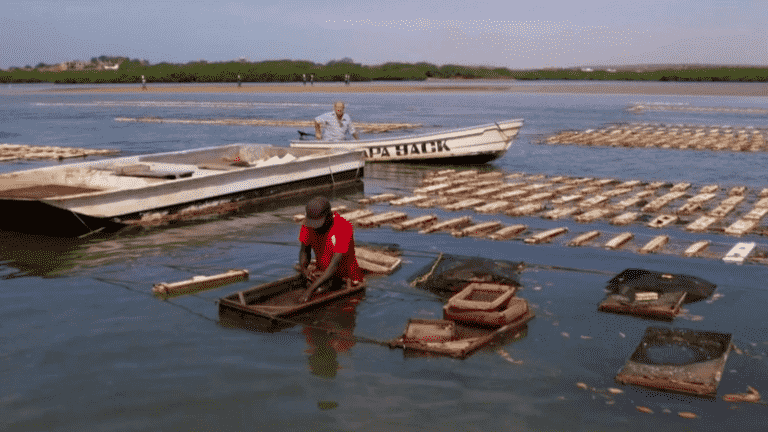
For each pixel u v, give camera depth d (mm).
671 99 50469
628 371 4230
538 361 4508
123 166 10750
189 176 10406
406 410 3805
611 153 18328
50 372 4301
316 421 3670
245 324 5203
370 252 6973
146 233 8531
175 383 4137
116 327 5129
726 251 7492
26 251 7578
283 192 11273
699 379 4078
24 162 16531
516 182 13156
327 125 14914
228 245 7902
